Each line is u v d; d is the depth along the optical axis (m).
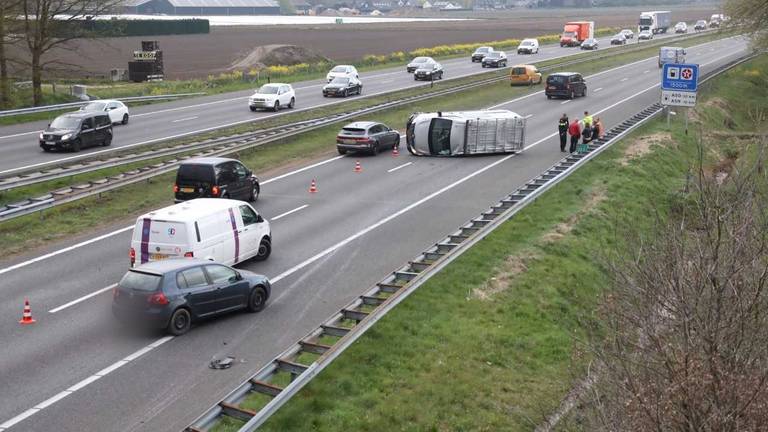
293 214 26.61
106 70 73.25
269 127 43.47
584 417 11.54
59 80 62.34
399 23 178.50
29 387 14.08
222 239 20.02
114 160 31.55
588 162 33.94
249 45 104.62
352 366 15.58
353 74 65.06
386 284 18.27
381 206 27.62
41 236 23.80
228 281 17.55
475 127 36.69
